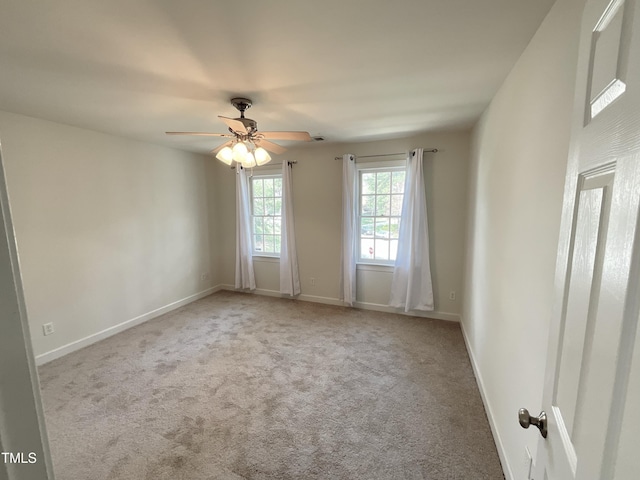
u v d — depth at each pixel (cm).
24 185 272
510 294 173
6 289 38
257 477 164
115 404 224
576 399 64
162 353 304
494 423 192
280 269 474
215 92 219
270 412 215
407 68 184
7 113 259
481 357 244
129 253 370
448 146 362
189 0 120
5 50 158
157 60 171
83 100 233
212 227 506
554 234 117
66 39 148
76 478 163
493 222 221
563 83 113
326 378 258
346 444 186
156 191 405
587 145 66
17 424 40
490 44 157
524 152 157
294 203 457
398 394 236
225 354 302
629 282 46
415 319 391
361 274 431
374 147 398
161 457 177
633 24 48
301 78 197
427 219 382
